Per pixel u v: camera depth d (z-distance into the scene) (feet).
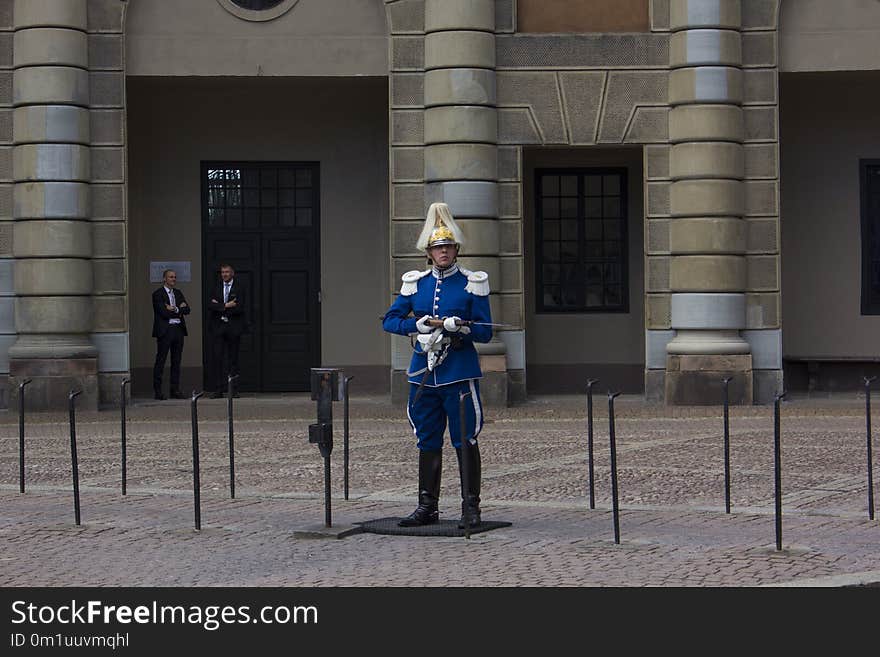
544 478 42.65
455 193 67.36
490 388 67.46
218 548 31.37
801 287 76.79
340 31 69.26
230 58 69.21
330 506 33.91
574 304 77.30
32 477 43.75
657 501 37.93
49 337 67.31
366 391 77.87
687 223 67.62
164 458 48.55
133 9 68.74
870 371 75.66
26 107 67.21
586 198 77.15
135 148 76.28
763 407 66.49
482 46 67.56
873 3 68.95
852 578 26.94
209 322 76.28
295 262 77.82
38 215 67.05
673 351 67.62
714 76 67.36
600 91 68.44
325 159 77.61
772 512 35.81
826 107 76.59
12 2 67.62
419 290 33.78
